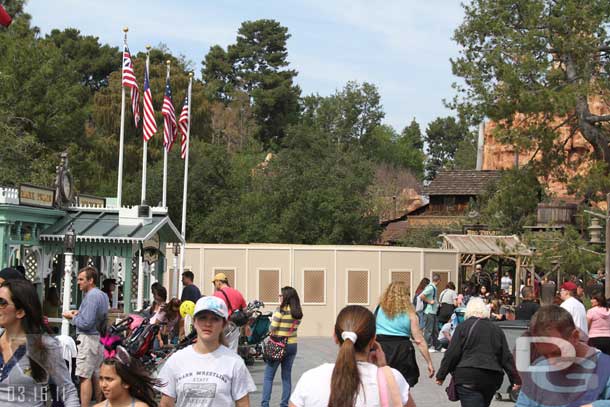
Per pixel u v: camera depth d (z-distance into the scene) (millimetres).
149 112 27984
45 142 52906
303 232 55562
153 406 7047
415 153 129625
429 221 72562
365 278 36312
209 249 35969
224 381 7207
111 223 21156
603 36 36562
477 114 37469
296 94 107500
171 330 17094
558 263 33688
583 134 38438
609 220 24734
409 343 11906
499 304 28969
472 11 38344
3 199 18750
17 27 56594
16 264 19891
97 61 90688
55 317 17641
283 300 14398
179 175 59344
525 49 36719
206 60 109875
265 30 109625
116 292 23406
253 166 71000
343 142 112312
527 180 38938
